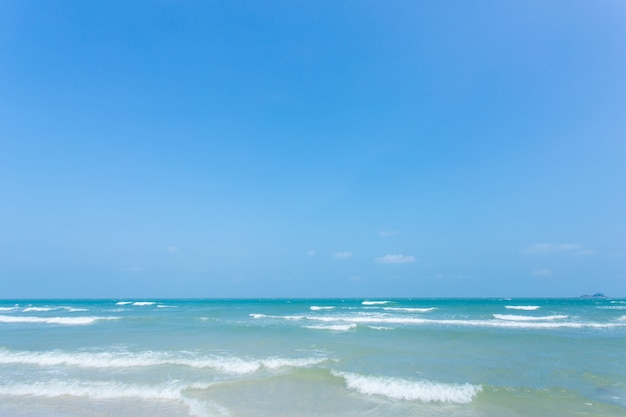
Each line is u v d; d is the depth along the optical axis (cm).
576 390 977
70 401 904
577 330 2170
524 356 1381
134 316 3403
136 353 1433
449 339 1781
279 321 2745
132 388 995
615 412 824
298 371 1148
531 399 908
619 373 1141
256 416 802
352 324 2422
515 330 2139
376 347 1555
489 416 807
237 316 3291
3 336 1991
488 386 1000
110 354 1409
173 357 1354
